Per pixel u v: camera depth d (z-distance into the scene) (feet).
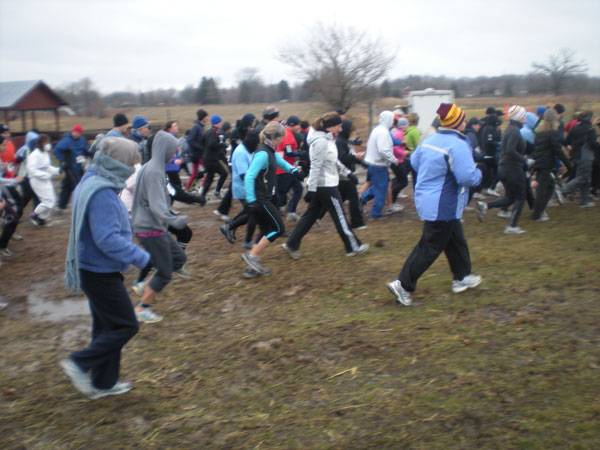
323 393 11.89
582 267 18.54
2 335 16.03
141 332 15.61
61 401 12.09
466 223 26.99
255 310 16.88
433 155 15.15
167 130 33.19
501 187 39.17
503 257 20.39
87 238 10.94
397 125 30.22
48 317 17.43
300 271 20.27
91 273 11.06
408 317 15.42
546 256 20.16
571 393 11.07
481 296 16.57
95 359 11.36
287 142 28.66
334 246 23.61
